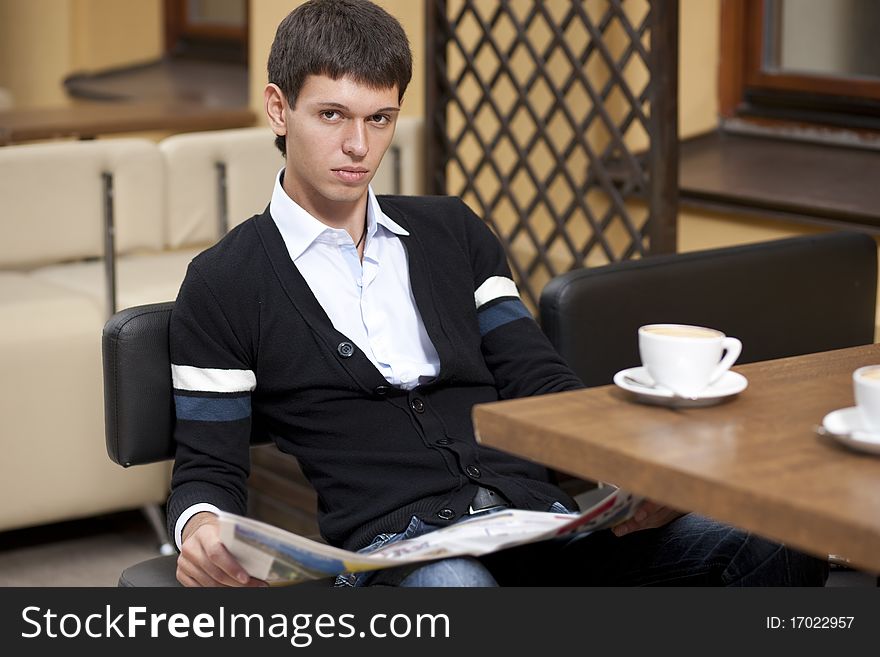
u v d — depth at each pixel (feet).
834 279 7.75
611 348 6.73
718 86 11.82
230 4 17.83
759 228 10.45
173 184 10.39
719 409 4.43
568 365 6.58
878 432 4.02
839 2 11.04
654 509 5.33
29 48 19.20
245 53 17.42
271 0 13.15
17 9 19.33
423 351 5.97
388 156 11.57
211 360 5.66
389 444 5.72
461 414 5.95
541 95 11.70
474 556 5.31
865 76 10.94
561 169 11.02
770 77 11.50
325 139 5.56
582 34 11.33
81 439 9.82
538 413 4.40
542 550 5.84
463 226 6.30
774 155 11.17
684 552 5.58
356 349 5.69
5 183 9.57
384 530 5.53
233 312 5.65
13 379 9.48
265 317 5.67
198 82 16.97
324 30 5.54
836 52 11.12
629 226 10.46
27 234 9.71
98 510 10.03
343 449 5.74
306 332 5.68
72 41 18.42
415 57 12.07
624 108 11.39
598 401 4.53
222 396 5.65
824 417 4.33
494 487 5.67
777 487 3.68
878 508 3.52
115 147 10.00
